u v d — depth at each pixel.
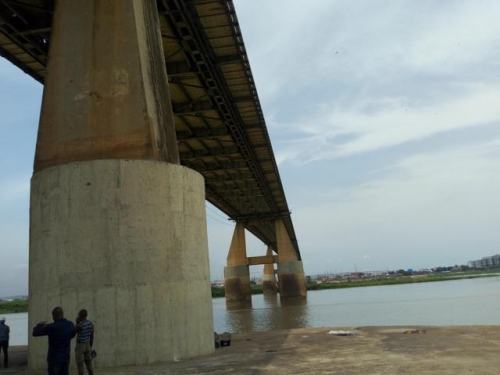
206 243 13.89
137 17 13.59
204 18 23.56
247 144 42.75
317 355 11.54
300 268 82.75
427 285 137.25
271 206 76.94
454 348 11.41
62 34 13.65
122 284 11.41
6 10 20.09
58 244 11.66
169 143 13.93
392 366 9.35
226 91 31.78
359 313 43.19
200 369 10.17
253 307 67.56
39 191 12.28
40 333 7.39
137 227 11.78
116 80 13.01
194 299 12.62
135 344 11.23
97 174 11.81
